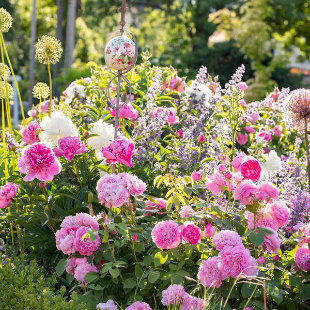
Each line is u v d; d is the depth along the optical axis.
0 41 3.81
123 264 2.95
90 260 2.99
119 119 3.96
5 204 3.28
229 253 2.66
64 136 3.29
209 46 17.83
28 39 19.83
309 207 3.44
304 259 2.84
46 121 3.29
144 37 19.38
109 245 2.86
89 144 3.31
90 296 2.82
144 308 2.71
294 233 3.14
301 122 3.98
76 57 18.55
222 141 4.02
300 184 4.08
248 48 13.67
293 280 2.86
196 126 4.24
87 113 4.37
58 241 2.96
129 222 3.05
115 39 3.40
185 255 2.97
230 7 18.44
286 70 14.61
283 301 2.92
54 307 2.56
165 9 19.52
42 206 3.44
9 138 4.39
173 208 3.40
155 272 2.81
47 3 20.39
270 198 2.93
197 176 3.22
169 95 5.32
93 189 3.50
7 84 3.88
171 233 2.80
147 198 3.04
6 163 3.74
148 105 4.05
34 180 3.32
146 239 3.04
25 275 2.95
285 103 4.04
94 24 18.91
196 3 18.67
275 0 14.44
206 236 2.97
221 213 3.04
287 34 14.76
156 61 9.00
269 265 2.96
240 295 2.86
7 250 3.53
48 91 3.87
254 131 5.00
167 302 2.68
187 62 17.19
